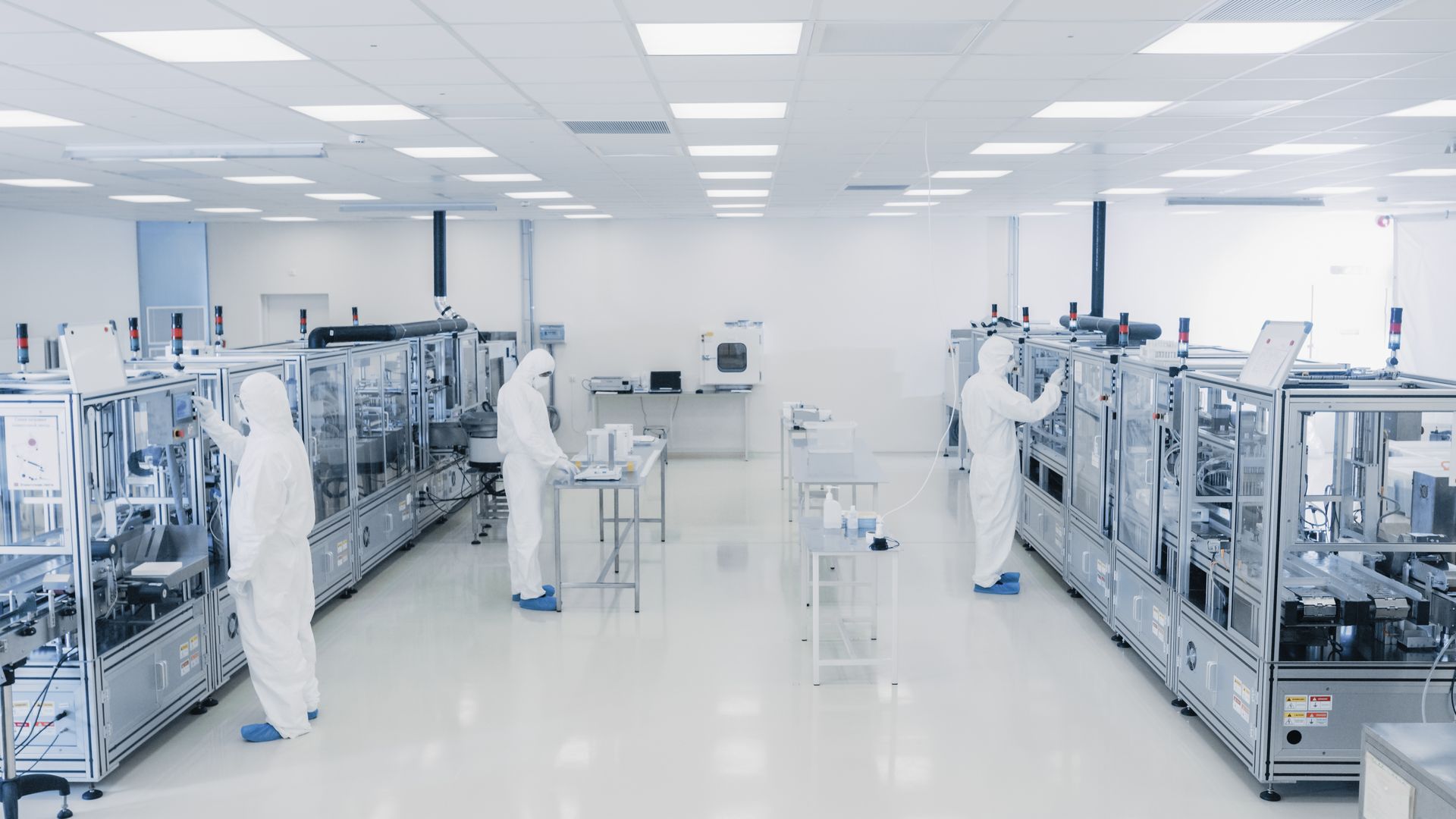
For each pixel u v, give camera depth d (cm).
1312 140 554
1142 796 367
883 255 1088
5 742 340
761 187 767
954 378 1012
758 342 1049
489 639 538
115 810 360
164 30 314
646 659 507
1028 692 464
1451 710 345
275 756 402
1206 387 421
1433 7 294
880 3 294
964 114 470
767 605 595
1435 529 369
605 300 1091
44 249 960
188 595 430
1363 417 390
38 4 286
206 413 425
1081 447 598
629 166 641
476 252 1086
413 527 736
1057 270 1098
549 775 384
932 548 727
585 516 834
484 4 290
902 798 365
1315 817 352
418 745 410
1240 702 374
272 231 1085
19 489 363
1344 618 353
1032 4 294
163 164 613
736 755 400
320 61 358
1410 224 1089
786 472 1010
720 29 324
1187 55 356
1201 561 418
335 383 590
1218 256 1103
